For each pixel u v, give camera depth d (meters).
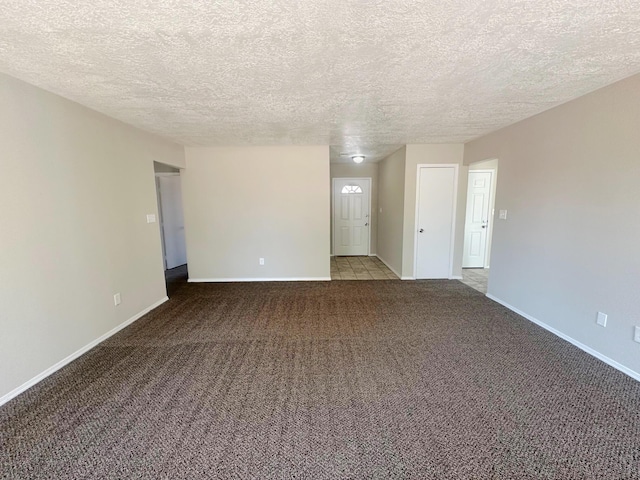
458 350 2.65
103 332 2.88
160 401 2.00
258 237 4.84
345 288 4.54
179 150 4.45
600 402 1.95
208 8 1.33
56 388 2.13
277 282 4.86
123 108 2.72
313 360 2.51
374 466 1.51
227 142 4.32
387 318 3.38
